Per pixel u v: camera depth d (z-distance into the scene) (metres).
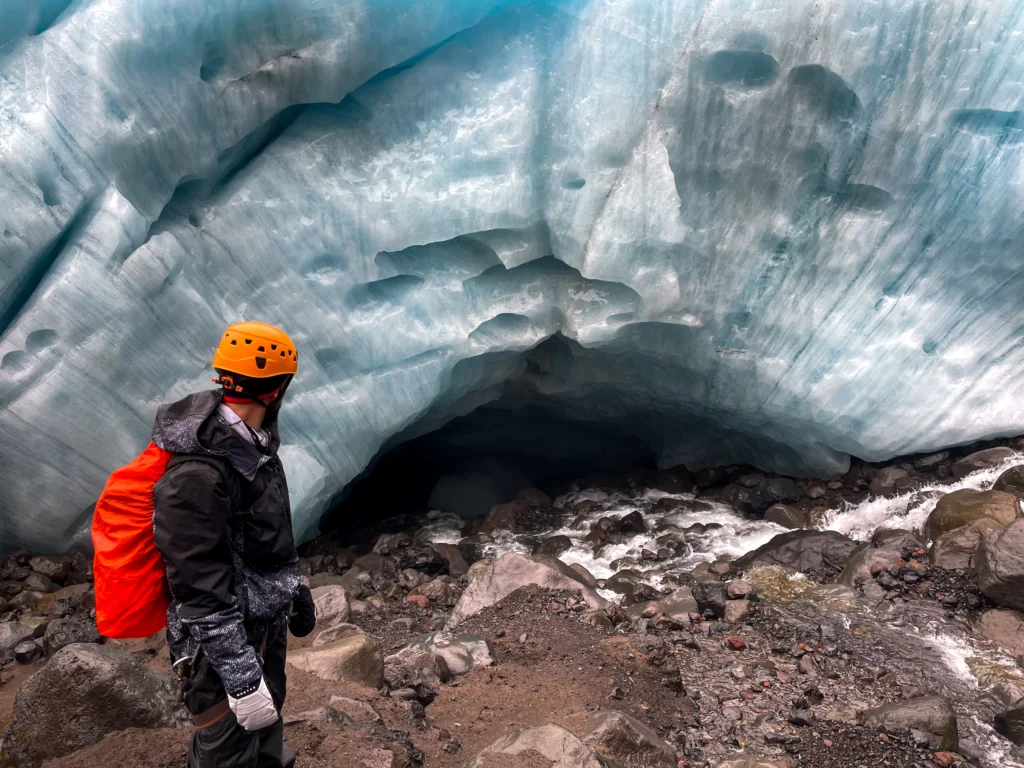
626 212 5.52
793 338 5.99
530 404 8.03
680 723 3.75
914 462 6.23
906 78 5.13
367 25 5.04
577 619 4.73
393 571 6.11
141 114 4.76
